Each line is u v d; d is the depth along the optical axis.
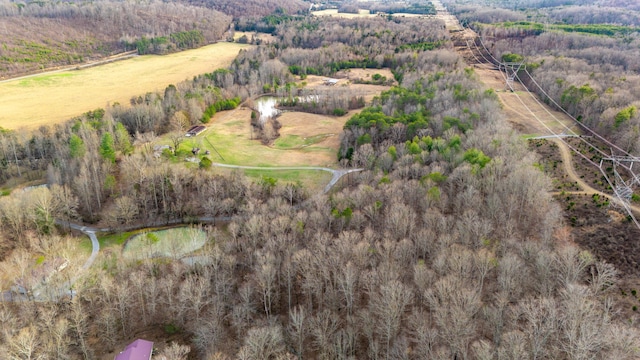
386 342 92.44
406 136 186.75
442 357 78.19
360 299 106.00
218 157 198.62
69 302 104.06
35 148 190.75
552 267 100.75
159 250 132.12
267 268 101.62
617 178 148.62
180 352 91.06
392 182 143.12
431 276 99.25
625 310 95.06
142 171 158.38
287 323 101.62
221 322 101.81
